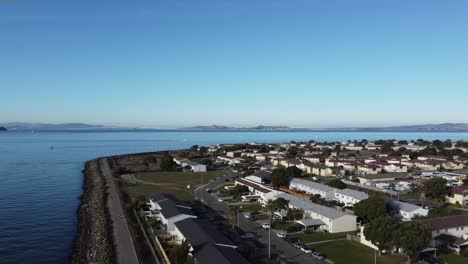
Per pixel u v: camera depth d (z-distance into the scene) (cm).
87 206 10444
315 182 12575
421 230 5688
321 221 7850
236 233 7481
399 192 11650
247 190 11812
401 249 6225
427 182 10725
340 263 5844
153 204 9488
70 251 7131
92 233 7800
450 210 8694
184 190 12638
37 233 8206
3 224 8838
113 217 8888
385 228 6044
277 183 12531
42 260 6719
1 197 11744
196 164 18350
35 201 11269
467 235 6794
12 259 6750
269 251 5956
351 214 8081
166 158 18300
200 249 5750
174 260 5484
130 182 14400
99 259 6184
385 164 16725
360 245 6706
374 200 7844
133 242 6956
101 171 17338
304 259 6041
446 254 6191
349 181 13862
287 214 8462
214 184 13888
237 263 5122
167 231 7475
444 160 17675
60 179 15450
